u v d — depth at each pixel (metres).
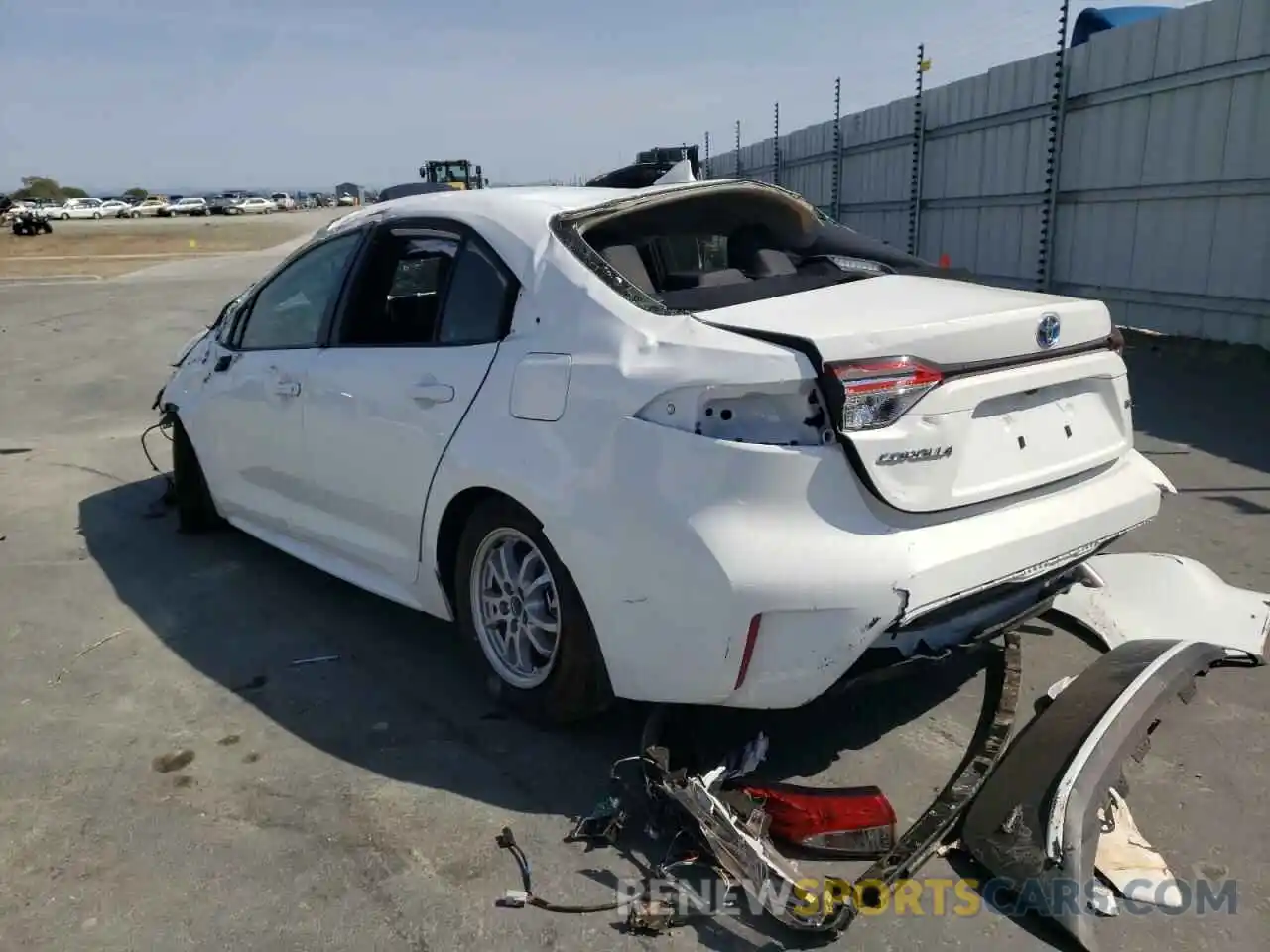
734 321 2.80
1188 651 3.34
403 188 15.00
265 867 2.75
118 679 3.87
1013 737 3.17
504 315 3.33
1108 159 10.70
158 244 39.84
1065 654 3.80
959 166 13.55
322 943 2.46
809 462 2.58
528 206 3.48
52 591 4.79
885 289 3.23
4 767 3.26
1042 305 3.05
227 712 3.60
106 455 7.41
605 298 3.03
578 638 3.08
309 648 4.12
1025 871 2.53
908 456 2.66
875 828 2.72
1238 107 9.01
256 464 4.63
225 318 5.15
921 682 3.66
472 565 3.44
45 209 81.50
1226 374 8.60
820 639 2.61
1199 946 2.38
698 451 2.65
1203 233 9.56
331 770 3.22
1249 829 2.79
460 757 3.28
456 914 2.55
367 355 3.87
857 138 16.61
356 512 3.96
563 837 2.85
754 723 3.38
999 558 2.80
